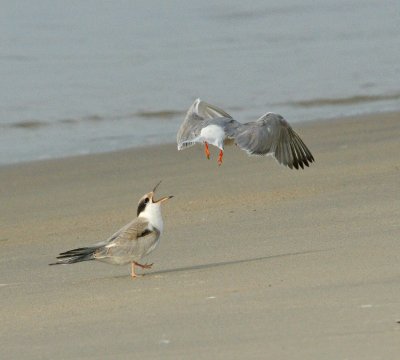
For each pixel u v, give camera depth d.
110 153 22.75
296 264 11.77
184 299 10.63
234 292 10.71
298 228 13.99
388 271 11.00
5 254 14.29
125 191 18.64
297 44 37.28
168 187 18.47
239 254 12.73
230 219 15.11
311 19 42.06
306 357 8.32
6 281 12.44
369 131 23.06
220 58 35.22
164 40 38.50
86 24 41.34
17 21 41.75
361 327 8.97
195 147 22.67
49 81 32.03
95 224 16.08
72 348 9.19
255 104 28.39
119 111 28.02
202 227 14.73
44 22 41.56
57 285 11.98
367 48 36.03
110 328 9.74
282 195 16.59
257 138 10.24
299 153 10.59
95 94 30.16
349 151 20.47
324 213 14.84
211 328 9.40
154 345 9.04
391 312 9.36
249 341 8.89
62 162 21.97
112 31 40.16
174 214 15.89
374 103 27.72
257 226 14.41
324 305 9.81
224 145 10.48
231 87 30.73
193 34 39.62
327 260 11.83
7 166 21.83
